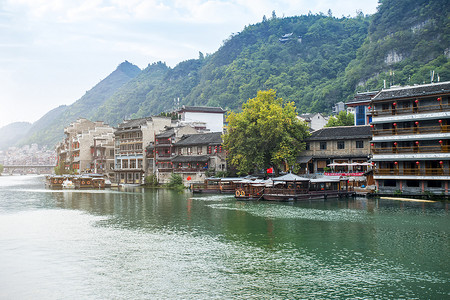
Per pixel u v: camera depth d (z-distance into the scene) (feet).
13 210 183.01
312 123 396.57
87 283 80.02
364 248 104.37
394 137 204.95
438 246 105.40
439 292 74.54
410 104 204.23
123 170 401.08
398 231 124.16
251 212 167.84
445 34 568.41
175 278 82.58
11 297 73.20
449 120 193.47
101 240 115.85
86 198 243.60
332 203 195.62
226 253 100.78
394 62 600.80
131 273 85.87
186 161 326.24
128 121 434.30
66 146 556.10
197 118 437.99
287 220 145.89
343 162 252.01
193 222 144.66
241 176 295.07
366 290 75.72
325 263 91.91
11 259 96.58
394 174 205.26
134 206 195.31
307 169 264.52
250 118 264.72
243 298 72.28
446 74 488.85
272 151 253.65
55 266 90.99
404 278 81.76
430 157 193.47
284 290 75.97
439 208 169.89
